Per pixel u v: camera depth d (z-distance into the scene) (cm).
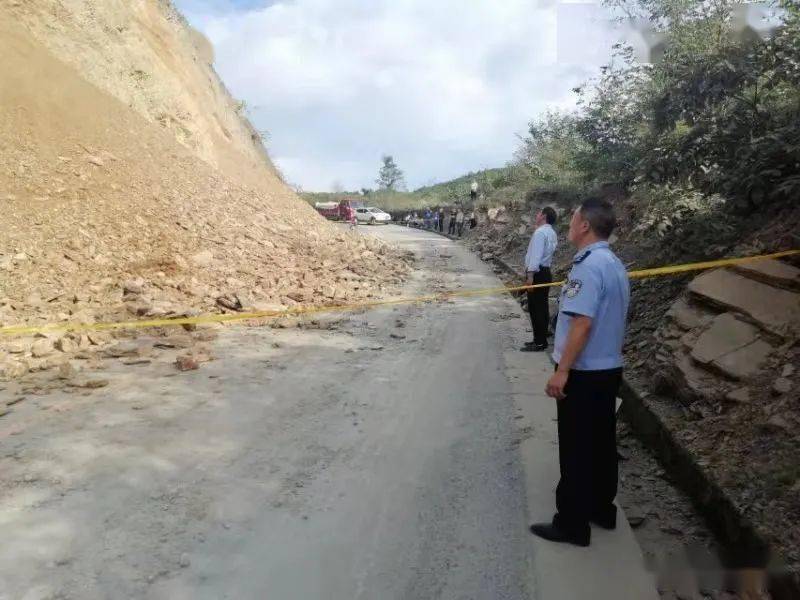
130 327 692
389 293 1078
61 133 1135
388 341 741
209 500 350
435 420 489
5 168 965
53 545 300
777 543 290
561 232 1523
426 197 4925
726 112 672
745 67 631
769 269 494
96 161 1118
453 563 305
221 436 437
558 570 303
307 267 1138
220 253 1045
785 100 666
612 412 333
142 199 1101
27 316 674
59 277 796
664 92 726
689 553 328
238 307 819
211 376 564
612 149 1216
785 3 620
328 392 541
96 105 1309
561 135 2080
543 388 578
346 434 454
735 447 378
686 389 452
